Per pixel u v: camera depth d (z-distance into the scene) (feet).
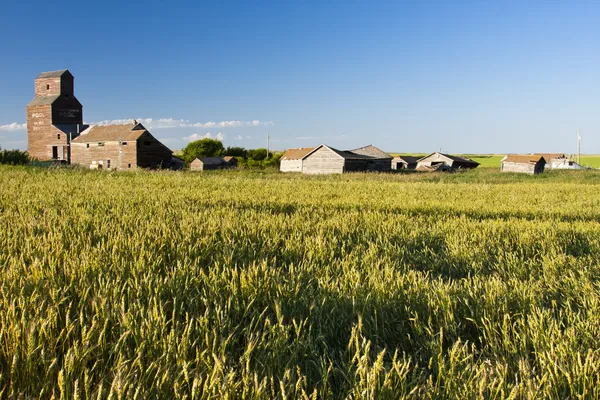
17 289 11.30
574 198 55.88
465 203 46.70
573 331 10.85
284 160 245.24
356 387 7.98
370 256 18.79
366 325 11.57
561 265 19.16
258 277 13.83
